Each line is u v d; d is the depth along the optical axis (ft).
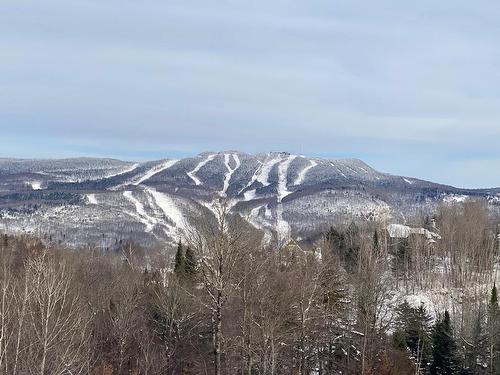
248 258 106.01
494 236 322.34
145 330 162.91
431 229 361.92
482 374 163.02
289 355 135.33
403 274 273.33
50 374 81.20
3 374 75.20
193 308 153.38
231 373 127.85
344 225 367.45
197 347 154.40
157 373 144.25
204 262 86.53
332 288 147.95
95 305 162.30
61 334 91.30
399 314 175.01
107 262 233.14
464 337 169.48
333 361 144.97
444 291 253.24
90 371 124.67
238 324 118.21
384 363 142.31
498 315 175.42
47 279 86.12
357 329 147.74
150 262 287.07
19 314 82.58
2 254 161.99
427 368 163.53
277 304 120.06
